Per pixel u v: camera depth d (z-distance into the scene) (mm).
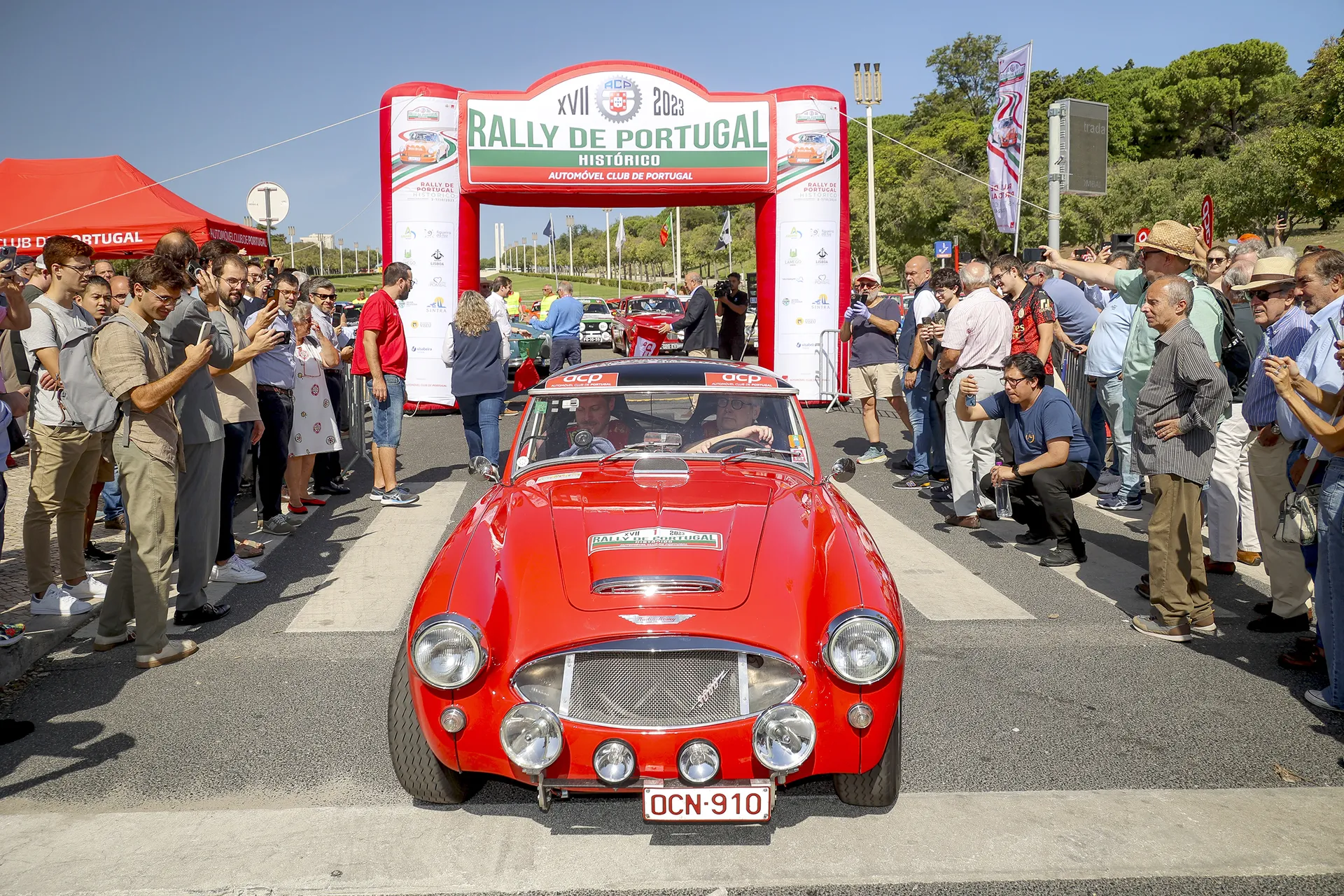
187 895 2887
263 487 7223
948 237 57781
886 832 3242
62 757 3818
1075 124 10875
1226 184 50438
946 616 5453
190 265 5707
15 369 7402
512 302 25828
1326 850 3113
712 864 3061
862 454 10617
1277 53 86562
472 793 3523
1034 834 3217
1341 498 4070
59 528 5500
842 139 14484
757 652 2998
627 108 13938
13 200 11609
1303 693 4410
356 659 4852
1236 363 6461
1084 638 5121
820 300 14672
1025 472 6367
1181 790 3516
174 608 5586
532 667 3051
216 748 3896
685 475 4230
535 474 4406
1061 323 9531
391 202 14062
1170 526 5016
